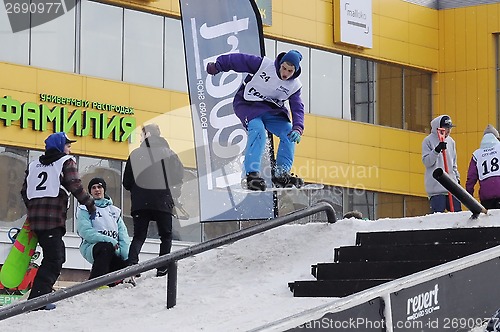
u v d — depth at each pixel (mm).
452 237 12031
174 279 12023
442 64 40500
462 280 9992
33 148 28016
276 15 34688
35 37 28312
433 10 40500
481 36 39969
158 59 31047
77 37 29203
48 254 12484
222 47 15383
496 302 10391
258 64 12883
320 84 36281
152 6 30812
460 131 40125
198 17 15336
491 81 39781
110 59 29938
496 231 11695
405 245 12125
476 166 15305
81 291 10742
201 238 30203
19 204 27641
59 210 12562
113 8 30062
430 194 16391
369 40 37469
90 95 29234
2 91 27484
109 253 13328
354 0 37000
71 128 28750
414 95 39781
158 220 13680
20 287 22078
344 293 11719
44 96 28234
